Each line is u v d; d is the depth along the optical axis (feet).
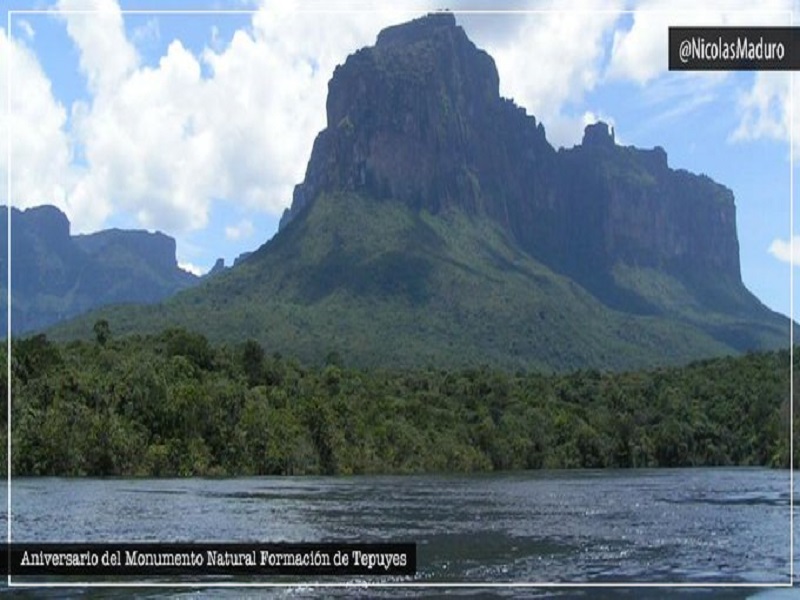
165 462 370.94
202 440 386.32
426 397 577.43
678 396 626.64
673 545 162.40
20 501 237.04
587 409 626.64
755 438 567.59
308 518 202.39
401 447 470.80
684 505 248.32
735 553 152.97
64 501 238.48
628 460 554.87
